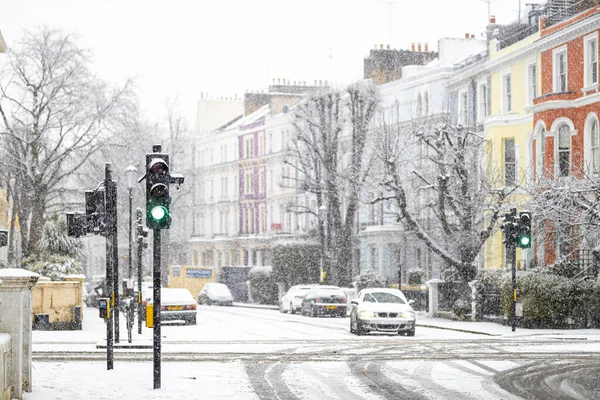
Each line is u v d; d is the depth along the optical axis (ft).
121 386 63.57
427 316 177.27
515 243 130.82
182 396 59.57
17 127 197.16
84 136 200.95
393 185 168.55
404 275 237.66
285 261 262.06
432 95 230.89
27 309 58.90
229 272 311.06
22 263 172.35
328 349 100.17
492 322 155.84
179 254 382.63
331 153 227.61
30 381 59.16
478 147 172.55
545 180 145.07
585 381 70.74
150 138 256.93
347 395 62.03
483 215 169.07
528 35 192.54
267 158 338.13
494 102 197.26
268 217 338.34
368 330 121.19
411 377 72.95
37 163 194.90
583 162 159.94
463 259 162.71
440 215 163.32
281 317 183.32
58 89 193.77
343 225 231.30
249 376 72.74
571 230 143.43
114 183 76.89
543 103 166.30
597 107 157.89
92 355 90.74
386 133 188.65
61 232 168.86
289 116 320.29
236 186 361.92
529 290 137.69
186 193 317.22
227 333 128.36
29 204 197.26
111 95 202.28
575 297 137.18
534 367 80.94
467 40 243.19
